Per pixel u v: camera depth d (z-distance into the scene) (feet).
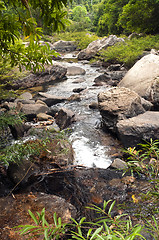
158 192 4.22
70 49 81.15
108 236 2.53
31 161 10.78
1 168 10.44
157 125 12.57
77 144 14.06
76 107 21.39
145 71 22.68
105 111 15.79
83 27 115.75
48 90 28.30
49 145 12.03
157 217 6.61
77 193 9.10
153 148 4.60
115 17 97.35
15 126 14.47
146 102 16.93
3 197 8.45
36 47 6.13
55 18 4.54
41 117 17.92
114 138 14.64
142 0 57.00
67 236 6.44
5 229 6.71
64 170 10.69
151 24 59.00
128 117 14.75
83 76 36.04
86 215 7.71
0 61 18.76
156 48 44.19
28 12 4.43
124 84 24.38
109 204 8.24
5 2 4.49
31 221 7.09
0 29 4.88
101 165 11.59
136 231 2.62
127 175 10.07
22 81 28.66
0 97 20.03
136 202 7.77
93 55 55.31
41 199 8.25
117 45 47.32
